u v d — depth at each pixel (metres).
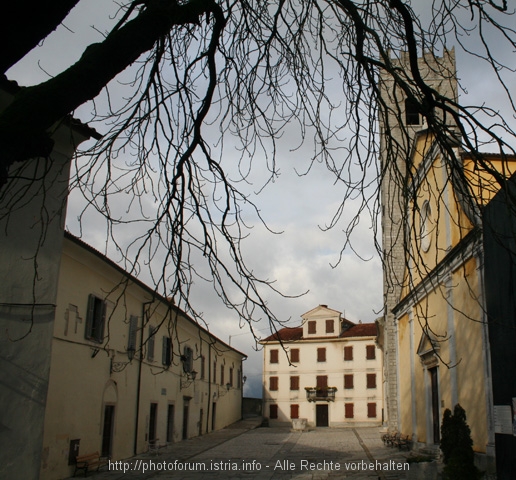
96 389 19.45
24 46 3.41
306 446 30.52
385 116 5.50
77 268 17.92
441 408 17.09
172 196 5.05
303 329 56.53
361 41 5.34
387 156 5.55
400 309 24.17
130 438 23.34
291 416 54.22
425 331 5.89
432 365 18.31
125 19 4.42
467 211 7.35
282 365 55.75
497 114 5.09
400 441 22.98
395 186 5.89
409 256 5.80
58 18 3.49
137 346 23.86
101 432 19.94
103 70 3.58
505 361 9.45
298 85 5.93
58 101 3.37
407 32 5.04
